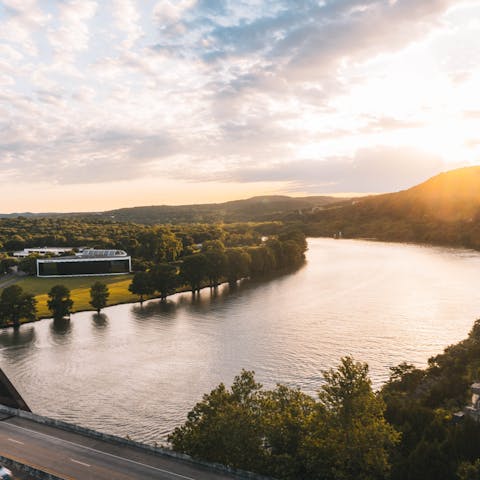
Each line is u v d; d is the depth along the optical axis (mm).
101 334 125125
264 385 88125
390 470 47250
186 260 180250
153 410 79812
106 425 74938
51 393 87250
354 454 47438
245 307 153125
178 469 50469
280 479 48375
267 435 52719
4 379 72250
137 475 49188
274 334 120375
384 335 116250
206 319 138750
